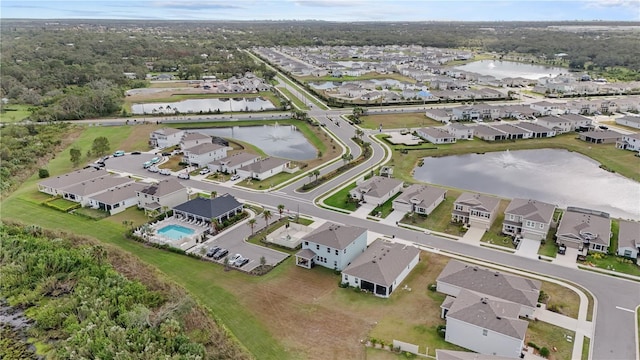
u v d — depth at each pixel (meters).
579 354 56.16
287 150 154.00
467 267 71.75
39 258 78.81
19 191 115.75
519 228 88.81
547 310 65.19
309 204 105.31
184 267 78.56
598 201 110.31
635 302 67.06
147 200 103.12
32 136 159.75
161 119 189.25
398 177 123.25
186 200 107.12
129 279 74.19
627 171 129.00
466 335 57.75
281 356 56.97
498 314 58.09
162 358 53.94
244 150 150.00
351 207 103.25
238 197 109.81
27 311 69.69
